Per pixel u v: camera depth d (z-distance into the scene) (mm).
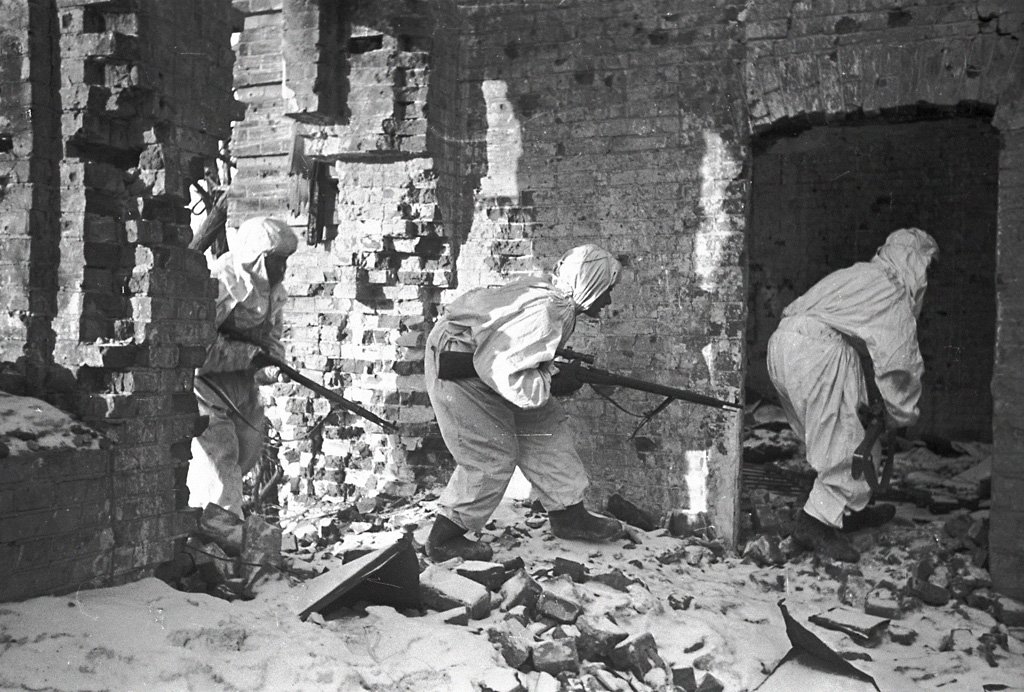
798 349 6035
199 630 4066
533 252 7008
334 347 7539
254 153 7992
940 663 4785
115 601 4156
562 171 6895
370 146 7113
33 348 4480
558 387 5871
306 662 4059
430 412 7297
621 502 6512
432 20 6992
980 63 5695
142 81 4508
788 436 8875
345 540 6199
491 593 4891
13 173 4461
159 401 4664
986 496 6840
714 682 4543
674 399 6336
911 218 9102
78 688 3562
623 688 4480
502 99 7082
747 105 6352
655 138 6605
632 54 6660
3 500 3865
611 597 5039
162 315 4680
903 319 5977
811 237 9594
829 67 6105
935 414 8828
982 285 8680
